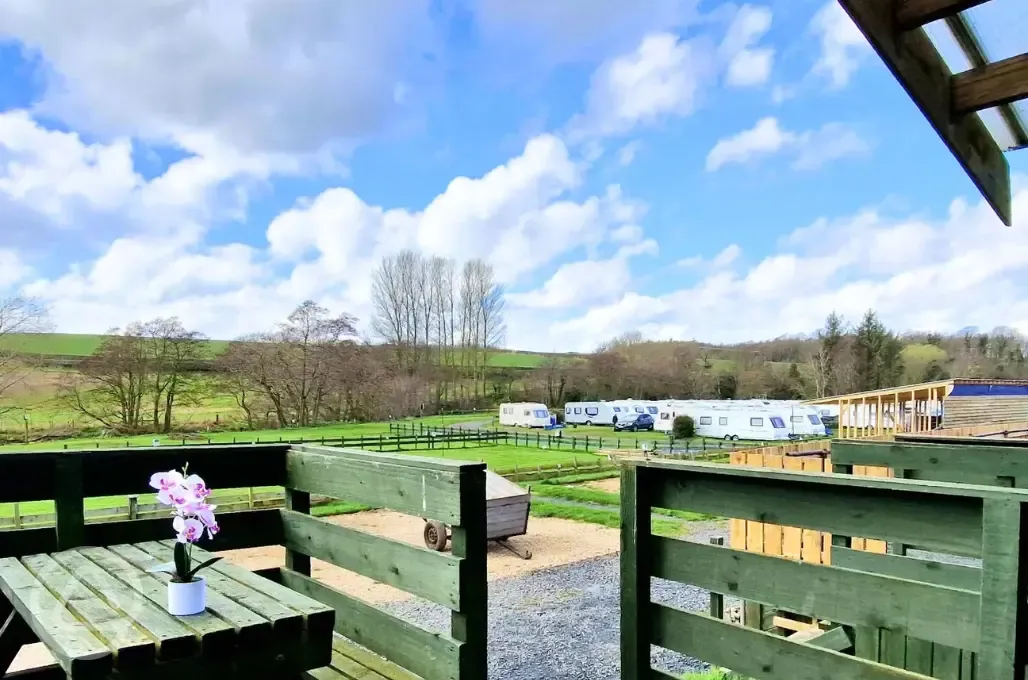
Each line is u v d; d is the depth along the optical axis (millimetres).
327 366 39500
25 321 29719
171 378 33875
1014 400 24312
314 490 2510
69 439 28469
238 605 1621
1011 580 1214
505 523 9258
